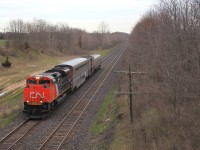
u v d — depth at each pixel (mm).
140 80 34062
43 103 28953
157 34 34875
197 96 19734
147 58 34156
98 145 21875
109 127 25328
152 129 21672
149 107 26500
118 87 38469
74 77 39281
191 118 19766
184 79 20953
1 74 59906
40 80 29109
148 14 69812
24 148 21234
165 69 22672
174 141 19016
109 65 68188
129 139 21531
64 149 21156
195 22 22453
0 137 23609
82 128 25781
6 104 34375
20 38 99250
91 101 35438
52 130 25234
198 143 17750
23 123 26922
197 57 20266
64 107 32844
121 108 28625
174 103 21625
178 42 24719
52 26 138500
